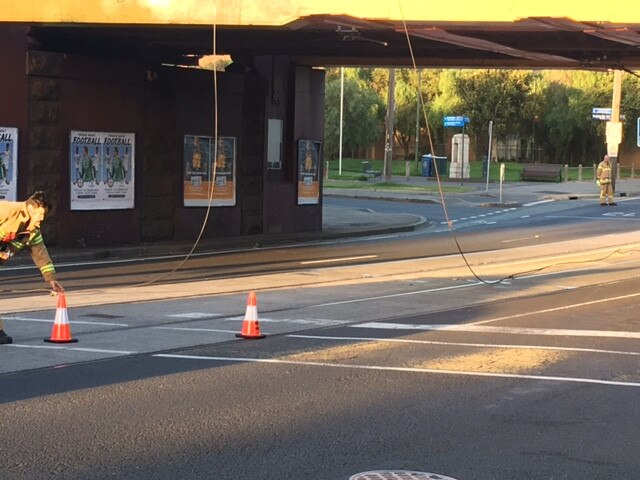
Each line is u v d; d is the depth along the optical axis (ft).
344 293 50.42
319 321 41.01
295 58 88.33
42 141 67.97
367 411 25.45
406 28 54.75
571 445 22.48
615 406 26.37
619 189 162.40
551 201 137.49
